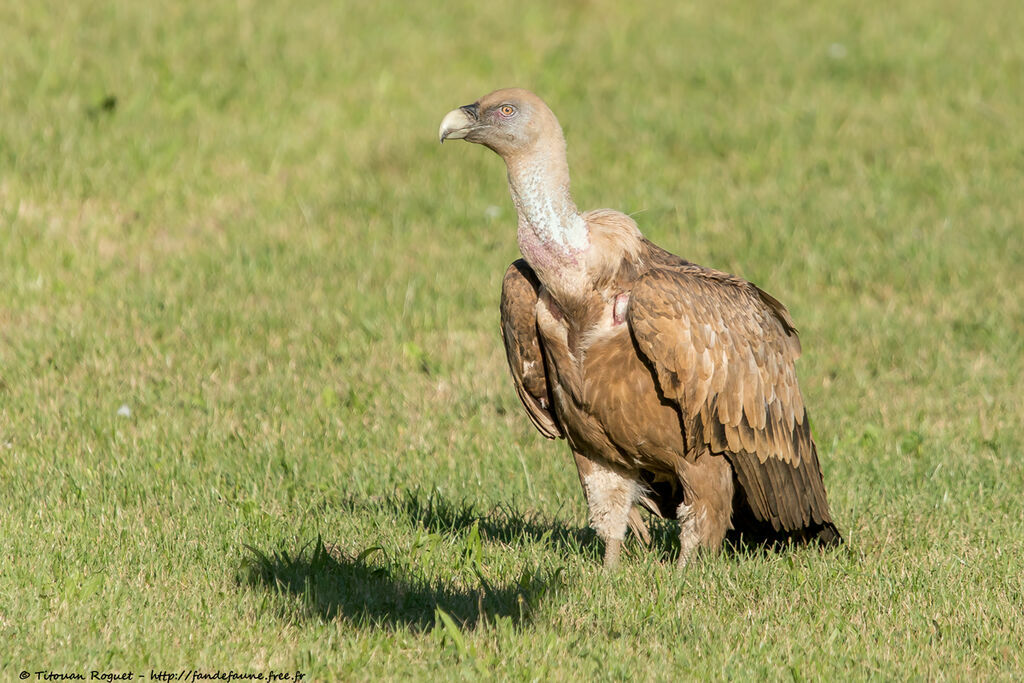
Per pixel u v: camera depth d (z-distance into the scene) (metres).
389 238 18.09
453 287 16.47
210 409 12.54
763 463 9.09
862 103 23.31
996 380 14.21
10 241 16.67
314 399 12.98
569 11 27.09
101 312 15.00
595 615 8.38
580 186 19.69
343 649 7.60
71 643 7.52
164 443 11.66
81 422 11.99
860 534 10.07
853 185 20.20
